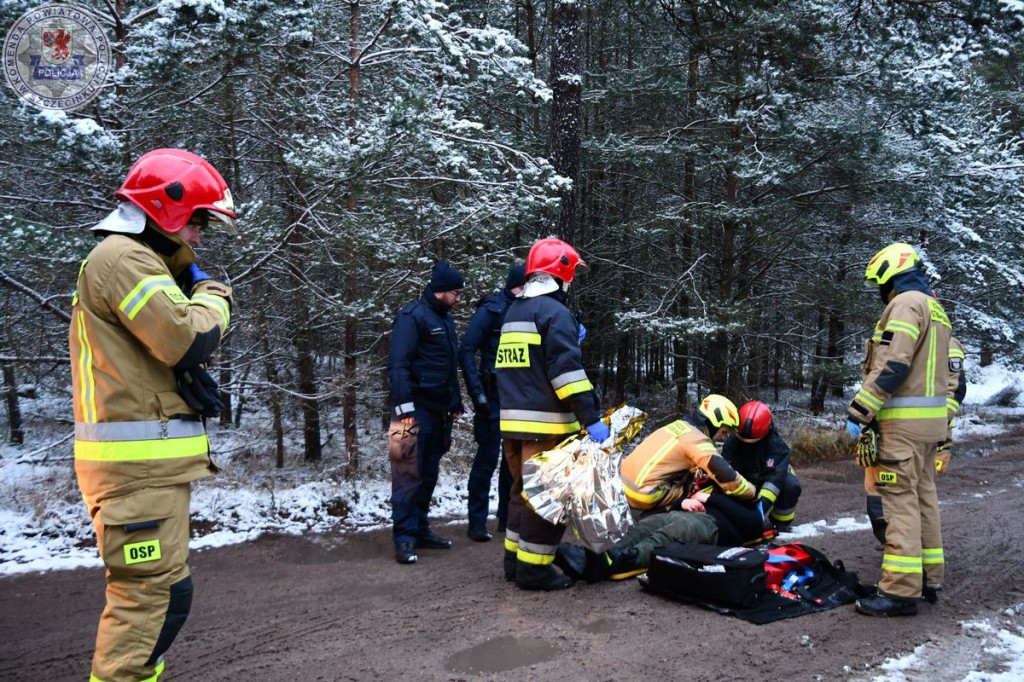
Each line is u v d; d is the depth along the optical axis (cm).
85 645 354
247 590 439
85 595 425
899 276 431
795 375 1247
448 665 333
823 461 1016
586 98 1154
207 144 689
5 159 568
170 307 239
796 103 1036
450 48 650
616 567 459
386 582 457
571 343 414
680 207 1052
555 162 820
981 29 972
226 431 832
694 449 506
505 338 441
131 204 258
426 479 543
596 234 1273
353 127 661
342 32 796
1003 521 625
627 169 1196
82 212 618
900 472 404
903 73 1006
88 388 245
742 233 1095
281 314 764
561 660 339
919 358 407
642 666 333
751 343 1238
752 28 1008
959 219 1178
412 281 698
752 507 518
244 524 584
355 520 613
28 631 372
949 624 391
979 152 1104
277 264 702
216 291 271
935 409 407
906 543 399
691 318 998
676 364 1294
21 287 531
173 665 331
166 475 248
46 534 529
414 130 605
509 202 700
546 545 434
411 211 695
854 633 375
